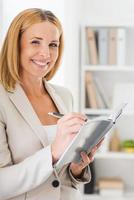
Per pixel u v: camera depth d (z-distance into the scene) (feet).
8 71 5.26
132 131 12.39
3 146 4.98
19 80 5.24
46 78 5.95
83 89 11.84
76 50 11.71
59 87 6.21
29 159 4.84
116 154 11.67
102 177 12.32
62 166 4.88
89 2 12.28
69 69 11.41
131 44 12.41
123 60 11.96
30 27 5.12
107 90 12.42
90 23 11.90
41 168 4.76
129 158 12.01
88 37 11.92
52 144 4.78
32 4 10.54
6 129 5.08
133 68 11.92
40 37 5.10
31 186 4.85
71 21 11.40
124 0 12.31
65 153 4.56
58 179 5.11
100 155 11.64
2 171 4.87
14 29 5.17
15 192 4.90
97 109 11.95
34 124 5.12
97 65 11.97
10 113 5.09
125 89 12.10
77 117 4.65
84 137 4.49
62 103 5.81
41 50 5.12
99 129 4.53
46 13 5.25
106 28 12.17
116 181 11.80
